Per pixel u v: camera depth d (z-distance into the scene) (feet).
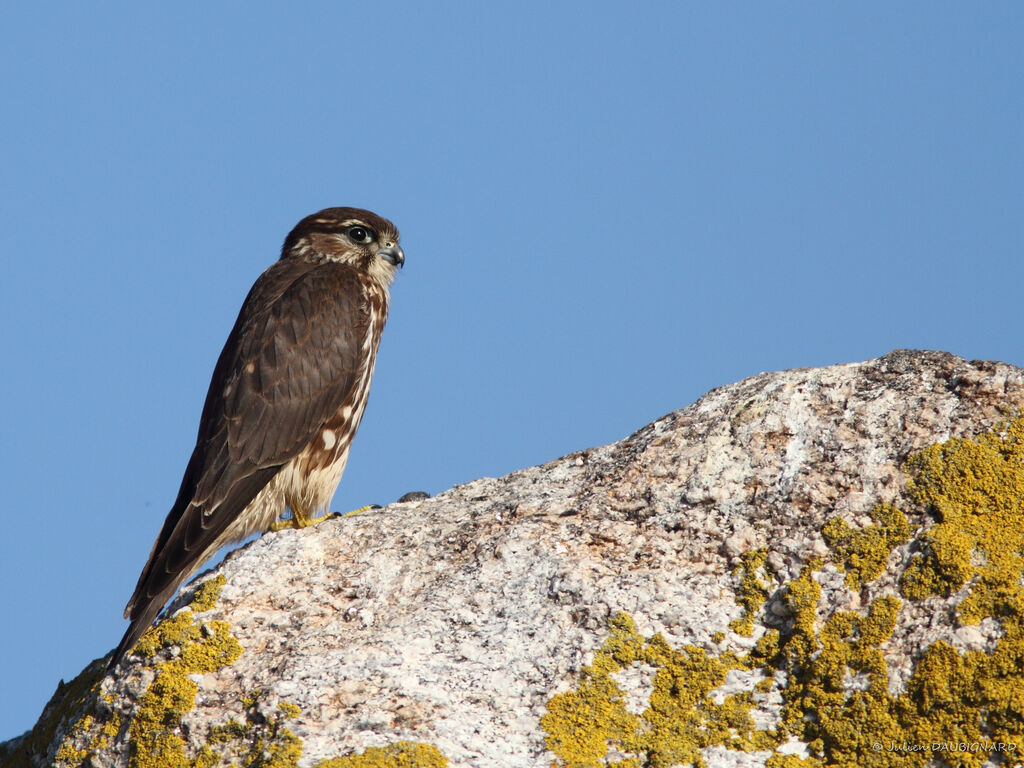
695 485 26.86
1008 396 25.48
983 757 19.98
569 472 30.14
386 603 26.45
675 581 24.84
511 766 21.36
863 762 20.80
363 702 22.81
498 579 26.04
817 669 22.25
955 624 21.57
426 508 30.07
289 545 28.40
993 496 23.65
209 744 23.16
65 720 28.40
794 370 29.30
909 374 27.22
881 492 24.68
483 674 23.52
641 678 23.13
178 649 25.50
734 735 21.85
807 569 24.00
